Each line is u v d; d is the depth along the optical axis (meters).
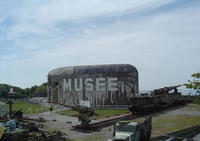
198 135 13.72
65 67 60.19
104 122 32.53
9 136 18.91
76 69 56.62
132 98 39.59
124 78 52.94
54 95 59.59
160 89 47.88
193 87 12.10
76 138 24.27
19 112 33.41
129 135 16.91
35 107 57.06
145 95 43.00
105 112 44.00
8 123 23.02
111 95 53.12
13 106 60.31
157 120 33.28
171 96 48.47
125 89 52.78
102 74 53.78
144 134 19.25
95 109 50.78
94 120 34.47
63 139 23.55
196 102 12.30
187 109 43.81
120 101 52.66
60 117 39.38
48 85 61.97
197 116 35.62
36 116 40.81
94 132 27.25
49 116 40.75
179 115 37.03
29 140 19.89
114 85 53.12
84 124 28.78
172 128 27.58
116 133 17.47
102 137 24.38
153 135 23.97
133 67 54.00
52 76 60.34
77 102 55.09
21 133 19.69
